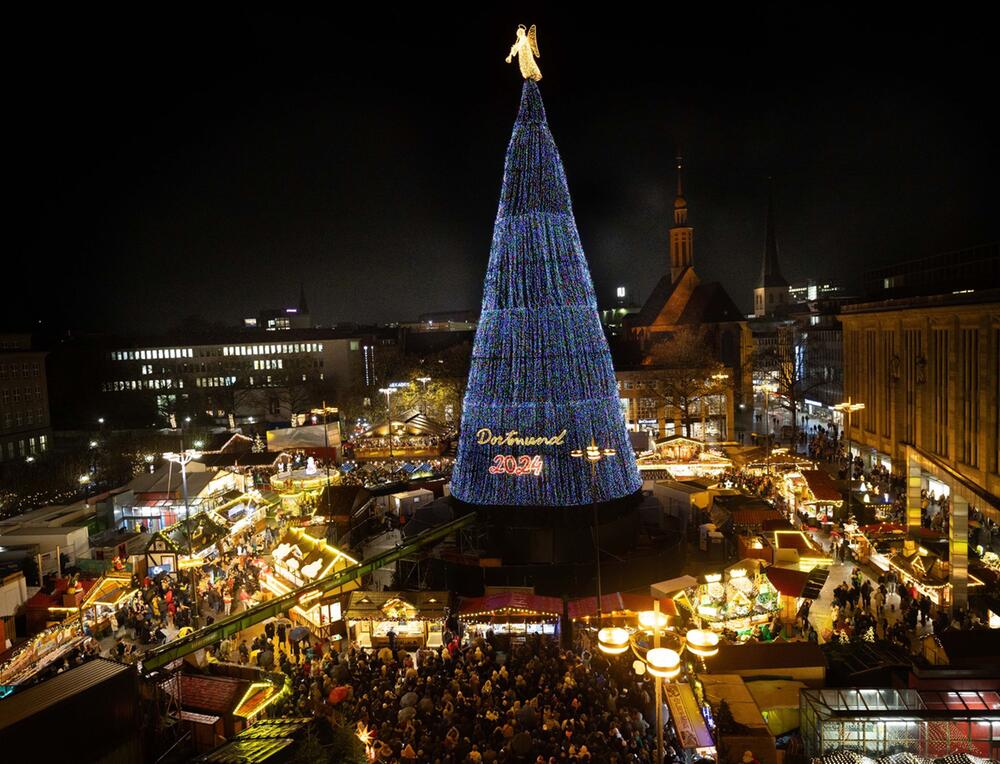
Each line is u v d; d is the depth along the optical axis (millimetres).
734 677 20406
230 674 19516
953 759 16562
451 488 37156
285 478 53688
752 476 51344
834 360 101375
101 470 67438
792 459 50531
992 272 61219
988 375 44594
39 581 34781
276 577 32906
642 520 42781
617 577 33312
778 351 122625
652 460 51656
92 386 129500
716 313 104625
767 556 32281
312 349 138000
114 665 14531
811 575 30047
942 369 51812
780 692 20219
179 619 30844
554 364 33781
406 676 22656
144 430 97062
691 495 41156
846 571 36250
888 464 60750
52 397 125188
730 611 28547
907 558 32281
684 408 82250
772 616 28297
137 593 32469
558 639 27219
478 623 28094
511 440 34062
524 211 34438
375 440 67562
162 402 124750
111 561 36438
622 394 87000
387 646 27656
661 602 27016
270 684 18406
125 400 127500
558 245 34406
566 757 16469
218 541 37219
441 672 22984
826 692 19312
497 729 18219
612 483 34625
